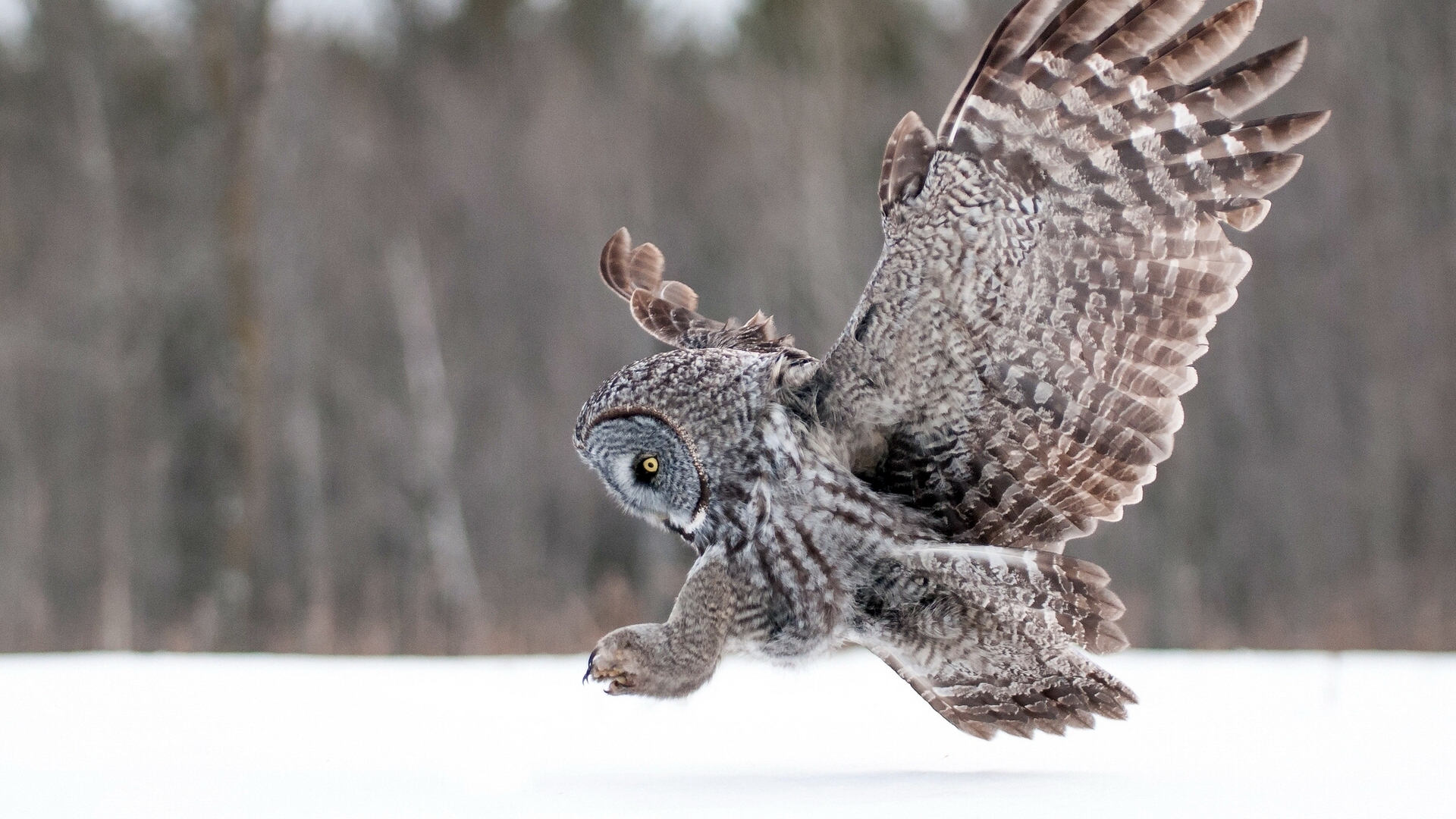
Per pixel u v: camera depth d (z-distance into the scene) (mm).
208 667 12227
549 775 6406
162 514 29625
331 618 24891
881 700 10484
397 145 34031
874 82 32688
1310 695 9703
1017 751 7777
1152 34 5305
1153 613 24609
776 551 6035
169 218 31406
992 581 5918
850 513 5961
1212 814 4879
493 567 29281
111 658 13328
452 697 10367
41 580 28891
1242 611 25203
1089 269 5500
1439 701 9195
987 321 5598
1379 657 12938
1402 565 25281
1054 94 5332
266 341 30391
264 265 31047
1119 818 4801
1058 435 5746
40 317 30641
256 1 26828
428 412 30391
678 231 32438
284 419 30578
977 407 5773
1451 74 26859
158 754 7379
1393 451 26031
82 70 31906
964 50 31703
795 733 8711
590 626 24391
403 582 28734
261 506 27047
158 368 30516
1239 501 26141
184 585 29234
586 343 31375
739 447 6043
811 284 30422
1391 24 27203
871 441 5977
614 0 36281
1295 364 26719
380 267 32469
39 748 7758
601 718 9367
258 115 27078
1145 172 5410
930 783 5855
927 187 5449
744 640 6125
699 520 6141
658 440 6133
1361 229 26938
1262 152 5371
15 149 31688
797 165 31156
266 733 8516
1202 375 26781
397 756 7449
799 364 6082
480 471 30328
